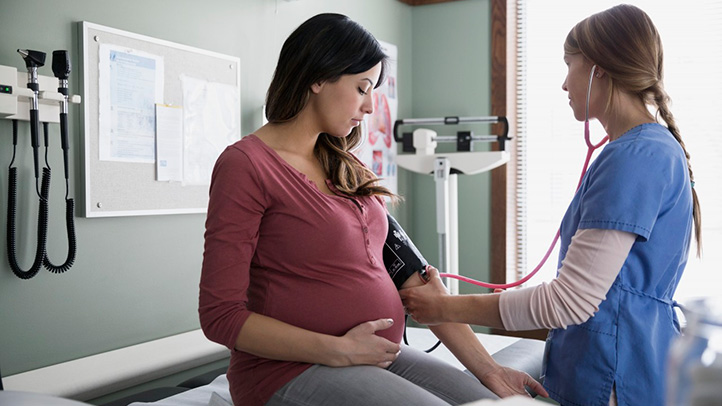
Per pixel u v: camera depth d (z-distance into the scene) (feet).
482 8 12.05
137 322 7.53
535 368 7.09
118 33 7.12
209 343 7.79
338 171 4.57
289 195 4.07
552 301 4.06
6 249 6.18
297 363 4.03
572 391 4.18
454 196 11.17
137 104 7.36
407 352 4.86
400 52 12.51
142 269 7.59
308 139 4.51
